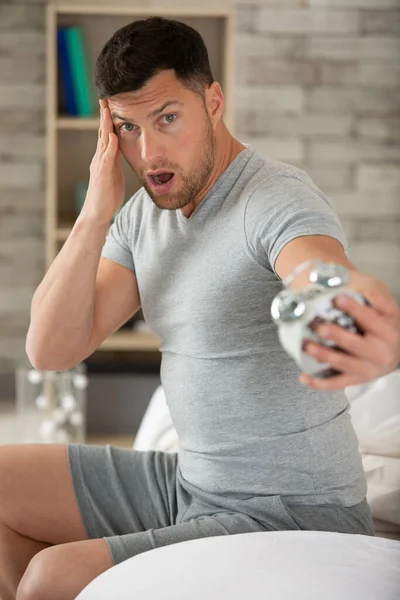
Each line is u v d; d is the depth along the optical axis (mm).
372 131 5031
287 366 1803
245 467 1836
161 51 1710
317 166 5043
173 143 1742
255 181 1791
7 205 5098
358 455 1903
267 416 1807
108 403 4910
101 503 2008
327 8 4953
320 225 1591
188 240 1884
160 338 1977
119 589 1489
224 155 1864
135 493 2018
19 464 2004
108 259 2109
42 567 1692
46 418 3598
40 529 1997
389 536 2166
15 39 4996
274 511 1800
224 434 1846
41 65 5020
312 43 4973
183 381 1893
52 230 4789
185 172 1761
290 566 1520
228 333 1817
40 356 2043
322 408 1823
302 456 1805
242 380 1814
